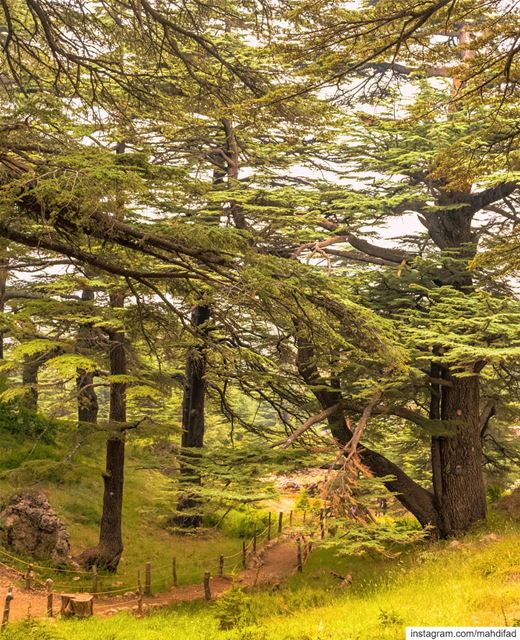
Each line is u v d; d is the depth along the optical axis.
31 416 29.03
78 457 29.06
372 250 22.84
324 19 9.73
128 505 29.03
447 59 10.38
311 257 19.94
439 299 21.97
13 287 24.47
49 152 10.75
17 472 20.80
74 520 25.52
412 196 20.84
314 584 18.88
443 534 22.62
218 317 15.23
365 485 17.80
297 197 20.91
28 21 16.69
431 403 23.56
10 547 21.34
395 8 9.36
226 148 24.47
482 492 22.91
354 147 22.89
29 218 11.34
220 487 17.62
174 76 15.27
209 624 14.31
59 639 12.49
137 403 30.45
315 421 20.56
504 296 21.75
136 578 22.34
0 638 12.23
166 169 10.97
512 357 18.92
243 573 23.14
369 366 21.08
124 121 15.28
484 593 12.13
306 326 14.19
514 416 25.52
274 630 12.40
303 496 21.75
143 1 13.63
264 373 22.34
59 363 17.66
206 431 46.06
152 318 15.50
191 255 12.12
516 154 14.63
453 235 23.11
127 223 11.98
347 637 10.59
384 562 20.36
